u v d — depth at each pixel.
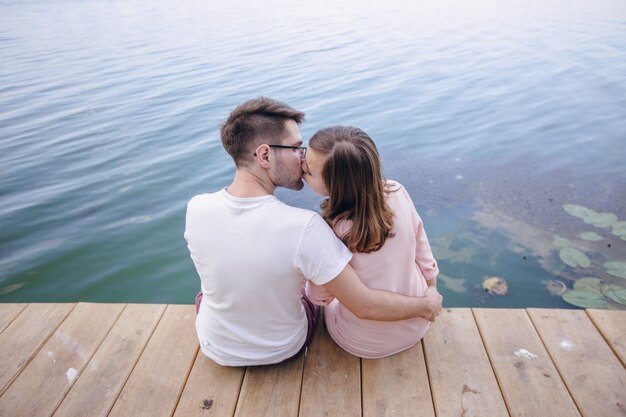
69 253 4.11
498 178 5.11
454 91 8.18
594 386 1.89
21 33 17.22
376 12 17.97
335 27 15.02
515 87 8.21
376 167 1.61
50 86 9.61
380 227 1.66
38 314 2.48
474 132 6.43
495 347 2.11
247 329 1.81
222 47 12.76
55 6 27.98
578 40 11.38
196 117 7.40
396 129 6.67
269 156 1.57
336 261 1.58
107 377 2.07
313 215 1.57
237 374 2.04
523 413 1.79
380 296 1.71
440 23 14.80
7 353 2.23
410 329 2.01
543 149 5.80
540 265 3.64
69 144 6.54
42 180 5.48
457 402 1.86
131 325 2.38
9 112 8.05
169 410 1.89
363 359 2.08
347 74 9.48
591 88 7.93
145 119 7.44
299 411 1.85
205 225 1.60
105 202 4.95
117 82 9.71
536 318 2.27
